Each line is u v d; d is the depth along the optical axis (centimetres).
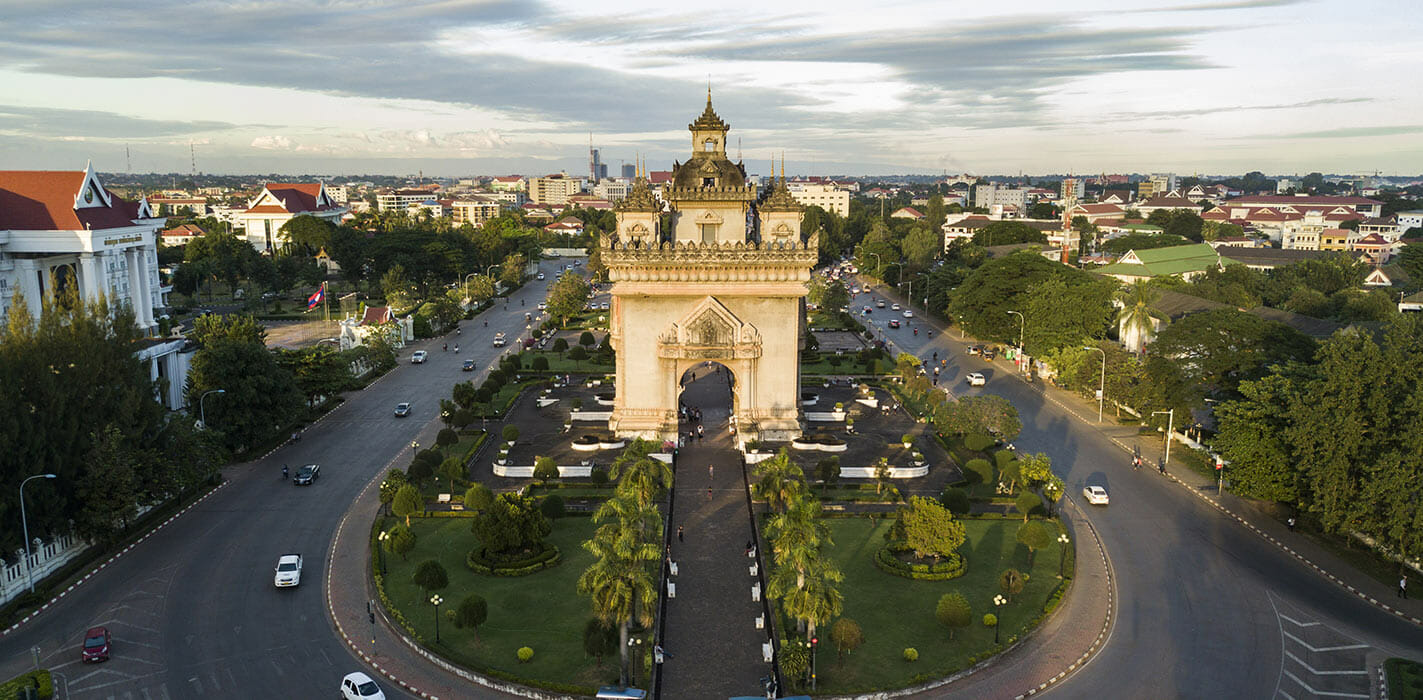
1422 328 9525
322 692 5284
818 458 9694
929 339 17625
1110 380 11475
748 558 7181
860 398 12475
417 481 8512
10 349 6800
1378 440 6825
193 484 8256
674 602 6444
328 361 11669
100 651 5556
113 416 7375
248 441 9819
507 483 8981
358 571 6931
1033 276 15525
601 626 5428
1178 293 16438
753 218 10919
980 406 9662
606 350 15138
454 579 6750
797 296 10212
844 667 5528
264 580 6756
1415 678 5394
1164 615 6288
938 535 6812
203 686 5319
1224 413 8125
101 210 12094
